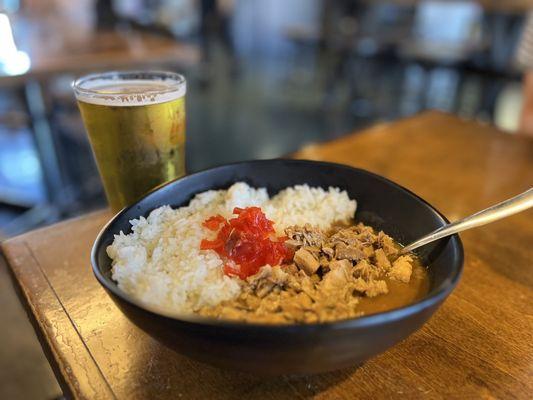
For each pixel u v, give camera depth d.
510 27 3.70
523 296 0.85
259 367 0.56
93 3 3.27
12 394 1.59
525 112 2.44
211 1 5.12
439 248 0.74
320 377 0.68
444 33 4.77
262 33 6.38
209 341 0.53
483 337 0.75
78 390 0.65
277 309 0.62
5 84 1.96
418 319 0.56
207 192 0.91
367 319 0.52
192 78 5.31
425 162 1.41
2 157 3.59
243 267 0.73
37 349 1.79
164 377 0.68
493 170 1.37
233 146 4.14
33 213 2.82
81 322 0.77
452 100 4.48
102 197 3.00
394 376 0.68
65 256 0.95
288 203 0.91
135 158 0.94
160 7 5.50
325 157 1.43
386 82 5.12
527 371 0.69
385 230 0.87
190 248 0.76
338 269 0.71
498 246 1.00
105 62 2.18
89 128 0.93
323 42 4.61
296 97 5.33
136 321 0.57
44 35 2.73
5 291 2.08
